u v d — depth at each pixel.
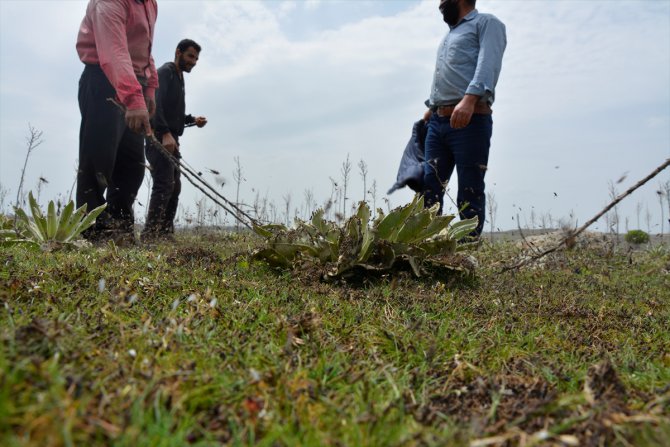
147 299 2.58
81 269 3.02
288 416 1.51
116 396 1.42
